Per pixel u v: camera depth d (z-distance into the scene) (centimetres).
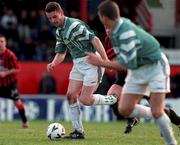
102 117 6650
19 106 5241
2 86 5272
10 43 7944
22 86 7344
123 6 8262
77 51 3728
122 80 4147
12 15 8056
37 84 7375
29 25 8094
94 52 3725
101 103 3847
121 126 5516
